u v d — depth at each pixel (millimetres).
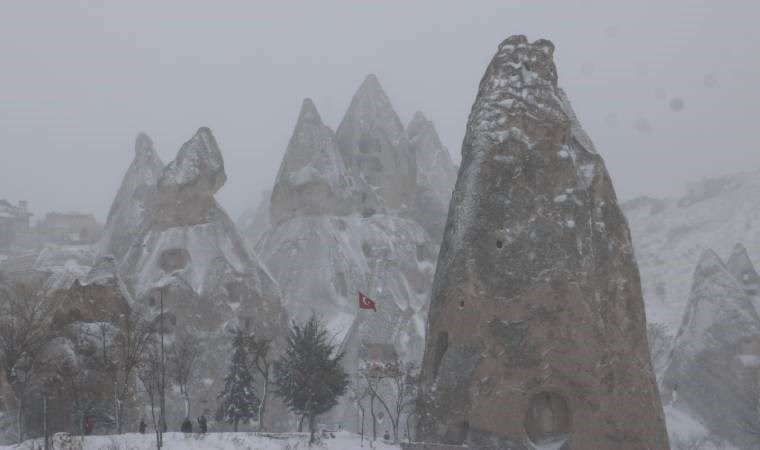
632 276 49125
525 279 46844
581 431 44906
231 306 90000
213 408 82188
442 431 46094
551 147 49688
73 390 57312
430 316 49344
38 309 73312
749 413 86188
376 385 75312
